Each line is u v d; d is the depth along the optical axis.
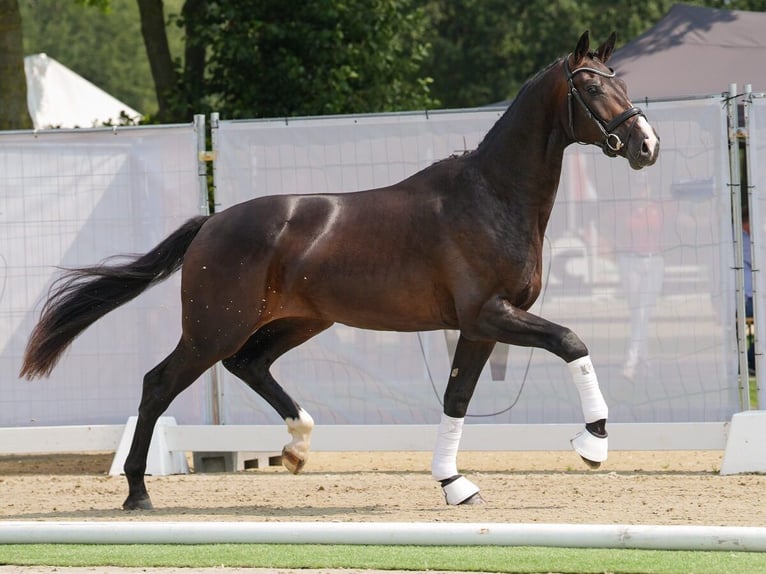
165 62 25.23
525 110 10.35
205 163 14.32
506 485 12.25
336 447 13.67
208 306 10.81
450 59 44.62
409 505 11.04
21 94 21.06
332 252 10.65
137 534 8.61
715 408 13.51
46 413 14.48
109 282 11.31
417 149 13.97
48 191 14.47
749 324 19.02
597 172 13.70
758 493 11.38
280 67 22.80
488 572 8.11
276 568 8.34
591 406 10.09
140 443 11.07
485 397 13.85
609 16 44.56
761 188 13.50
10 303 14.48
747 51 21.72
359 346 14.06
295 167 14.17
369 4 23.52
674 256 13.59
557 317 13.82
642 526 8.12
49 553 8.94
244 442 13.85
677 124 13.59
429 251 10.39
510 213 10.30
